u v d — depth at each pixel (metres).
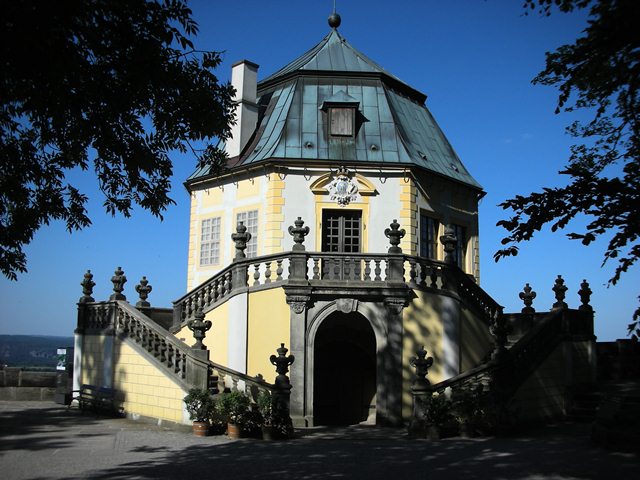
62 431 15.45
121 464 11.41
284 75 26.47
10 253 9.80
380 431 16.52
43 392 22.66
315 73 26.03
